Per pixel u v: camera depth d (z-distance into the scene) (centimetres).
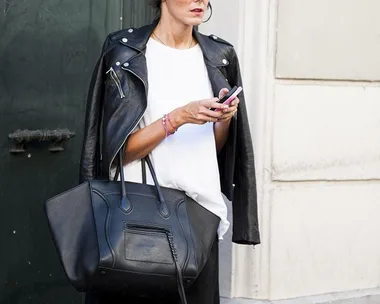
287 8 410
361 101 435
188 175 278
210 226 280
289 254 426
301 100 420
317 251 432
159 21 290
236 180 310
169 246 258
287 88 416
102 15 381
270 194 418
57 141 368
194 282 287
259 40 406
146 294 262
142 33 285
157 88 279
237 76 304
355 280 444
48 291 377
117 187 267
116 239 252
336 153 431
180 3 278
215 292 302
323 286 436
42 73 361
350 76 430
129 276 253
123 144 270
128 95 274
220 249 419
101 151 281
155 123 271
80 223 263
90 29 377
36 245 369
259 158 412
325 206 432
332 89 427
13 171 356
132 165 279
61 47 367
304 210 427
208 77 288
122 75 276
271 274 423
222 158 308
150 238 257
